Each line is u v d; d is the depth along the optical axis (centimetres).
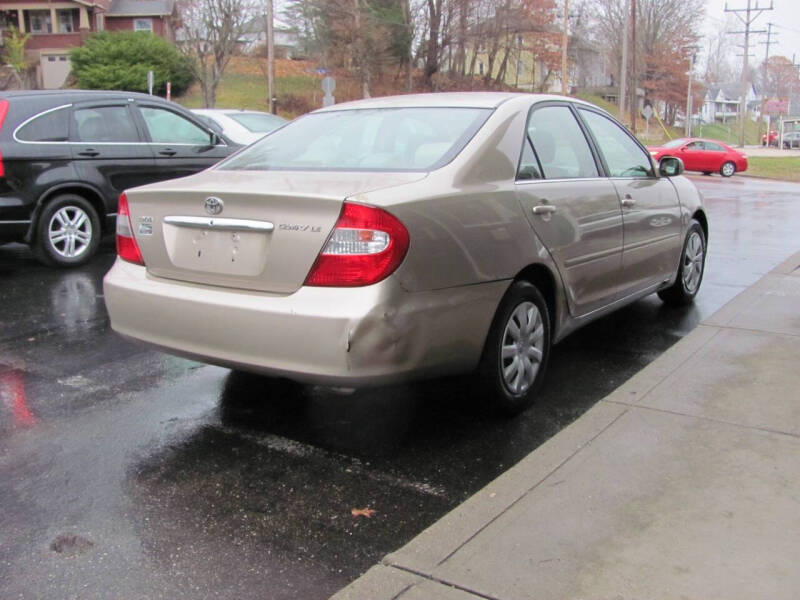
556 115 493
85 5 5088
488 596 262
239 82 5153
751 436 379
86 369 513
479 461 381
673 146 3153
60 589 279
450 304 372
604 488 331
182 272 394
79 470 371
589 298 493
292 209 355
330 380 349
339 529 320
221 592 278
